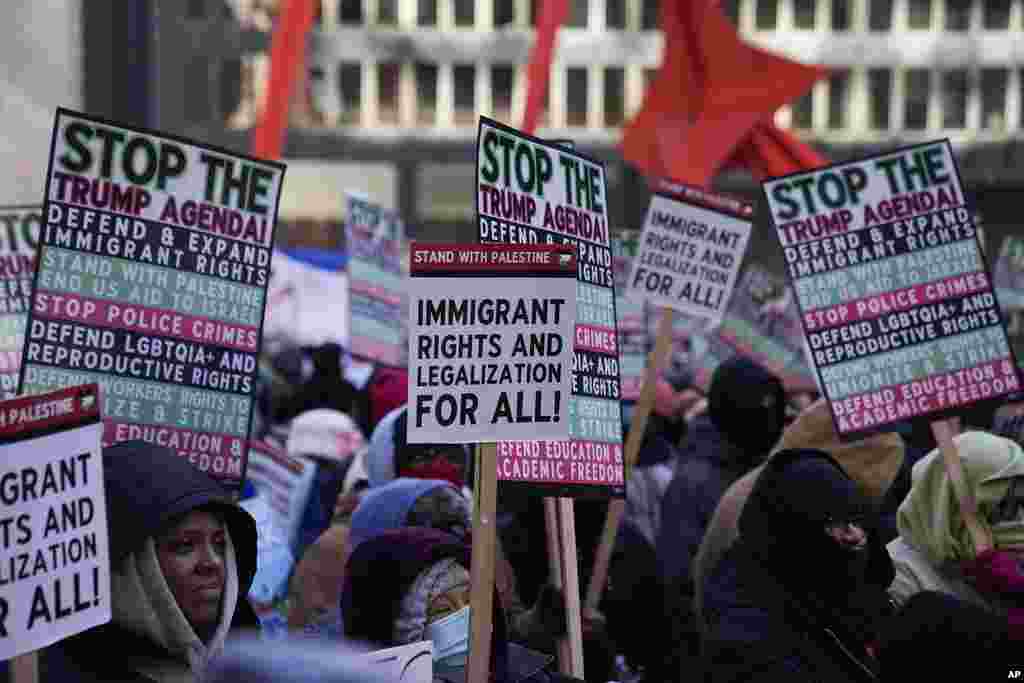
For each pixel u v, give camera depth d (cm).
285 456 652
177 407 404
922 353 529
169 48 4159
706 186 1493
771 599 411
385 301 973
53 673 302
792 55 4650
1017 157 4538
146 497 300
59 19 1375
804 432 576
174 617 300
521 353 349
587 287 434
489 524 343
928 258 532
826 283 536
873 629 407
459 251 342
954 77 4638
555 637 441
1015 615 420
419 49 4553
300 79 4491
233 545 322
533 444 422
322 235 4416
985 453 443
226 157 411
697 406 1032
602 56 4591
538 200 415
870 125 4656
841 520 404
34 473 269
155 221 401
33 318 385
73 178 390
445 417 339
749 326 1042
